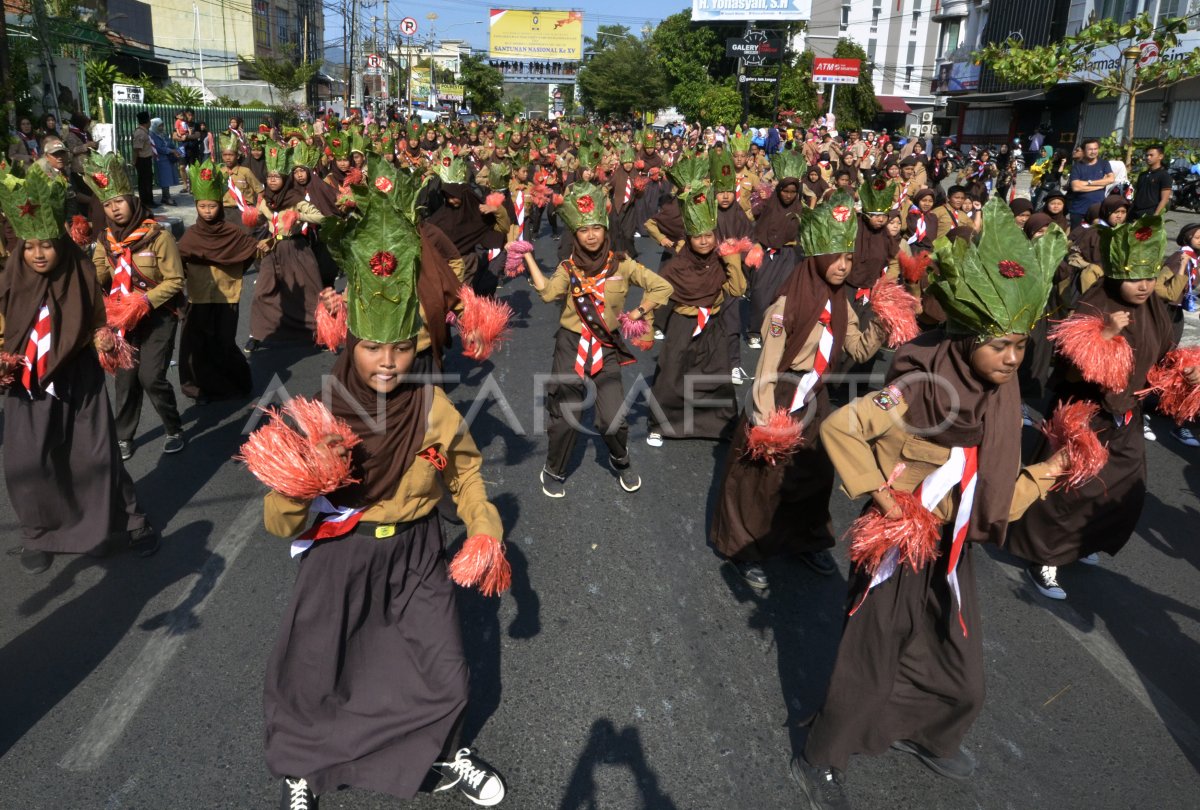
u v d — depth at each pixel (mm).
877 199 6527
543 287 5027
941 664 2893
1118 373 3307
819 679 3658
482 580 2703
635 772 3096
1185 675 3797
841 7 64062
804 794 3018
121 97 22516
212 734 3215
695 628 3998
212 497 5164
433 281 4133
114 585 4203
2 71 15562
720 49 52312
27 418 4035
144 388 5633
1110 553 4402
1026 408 7281
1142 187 10516
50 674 3531
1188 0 22406
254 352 8227
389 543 2672
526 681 3566
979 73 37781
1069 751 3287
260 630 3865
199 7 54250
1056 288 7418
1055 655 3912
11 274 3902
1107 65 11828
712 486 5574
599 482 5586
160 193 21047
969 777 3121
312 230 8180
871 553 2688
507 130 17297
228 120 30859
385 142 15672
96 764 3053
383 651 2750
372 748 2666
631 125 51906
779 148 27156
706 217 5656
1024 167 29312
